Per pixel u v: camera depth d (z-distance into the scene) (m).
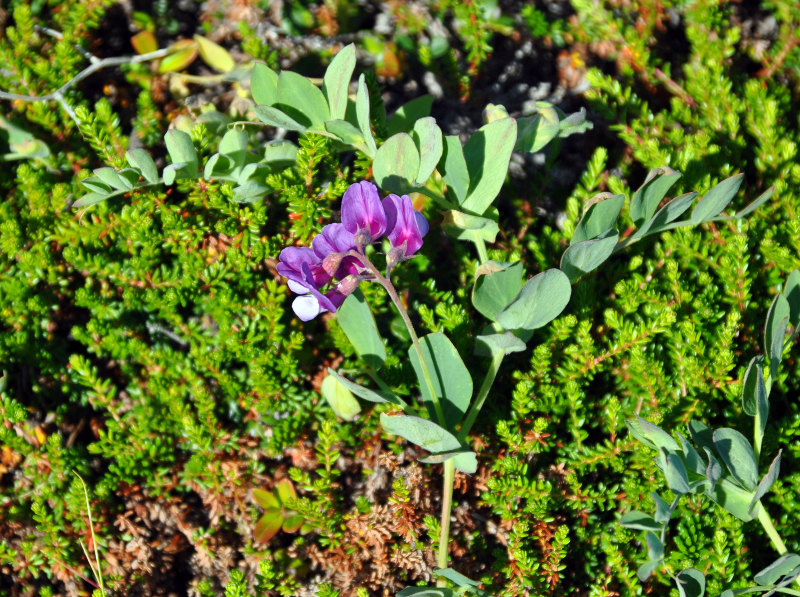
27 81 0.77
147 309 0.73
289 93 0.71
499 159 0.69
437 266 0.76
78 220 0.74
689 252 0.74
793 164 0.77
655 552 0.65
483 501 0.72
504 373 0.74
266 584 0.70
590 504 0.71
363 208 0.66
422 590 0.67
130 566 0.71
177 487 0.73
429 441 0.66
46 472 0.72
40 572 0.72
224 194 0.73
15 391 0.74
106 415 0.74
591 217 0.68
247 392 0.73
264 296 0.72
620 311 0.74
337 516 0.71
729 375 0.73
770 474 0.65
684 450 0.66
